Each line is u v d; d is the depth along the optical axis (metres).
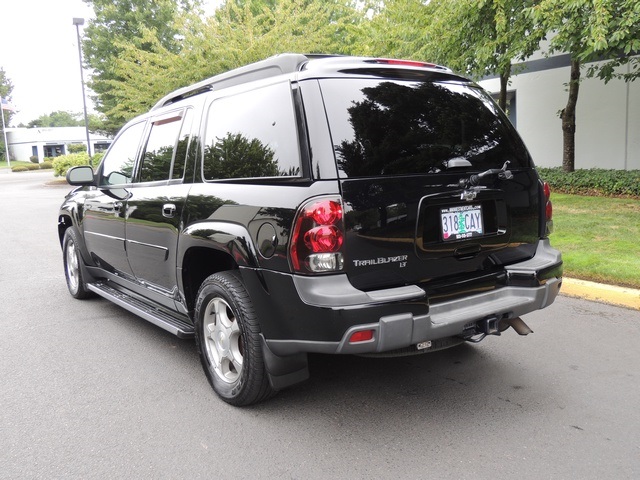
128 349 4.68
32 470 2.90
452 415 3.32
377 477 2.72
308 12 15.68
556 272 3.57
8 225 14.05
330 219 2.79
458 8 9.21
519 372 3.90
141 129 4.75
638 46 7.80
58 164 34.41
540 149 14.69
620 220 8.51
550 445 2.96
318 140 2.88
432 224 3.12
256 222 3.08
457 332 3.10
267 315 3.08
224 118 3.61
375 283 2.94
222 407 3.55
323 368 4.08
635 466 2.74
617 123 13.01
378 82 3.17
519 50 9.07
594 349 4.27
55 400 3.72
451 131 3.32
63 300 6.38
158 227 4.08
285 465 2.86
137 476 2.81
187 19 14.98
